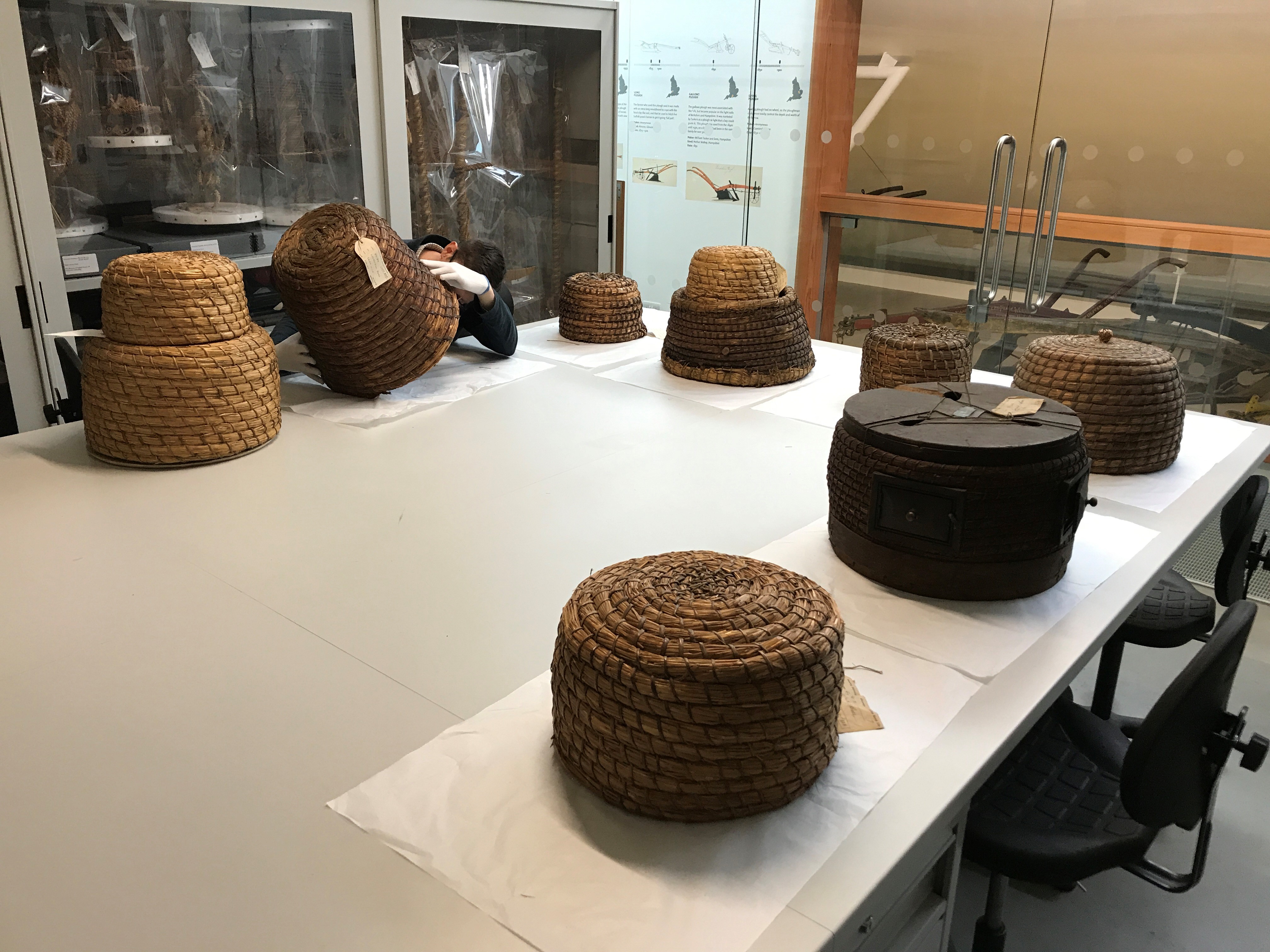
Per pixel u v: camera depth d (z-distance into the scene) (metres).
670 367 2.40
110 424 1.75
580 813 0.92
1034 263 3.21
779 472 1.82
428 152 2.87
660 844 0.88
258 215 2.57
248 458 1.84
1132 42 2.81
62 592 1.34
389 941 0.78
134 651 1.20
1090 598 1.34
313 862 0.87
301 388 2.25
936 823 0.92
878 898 0.85
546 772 0.98
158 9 2.24
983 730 1.05
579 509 1.64
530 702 1.10
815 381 2.39
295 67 2.55
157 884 0.84
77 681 1.13
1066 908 1.73
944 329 2.11
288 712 1.08
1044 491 1.27
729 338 2.27
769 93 3.62
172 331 1.73
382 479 1.75
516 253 3.30
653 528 1.57
